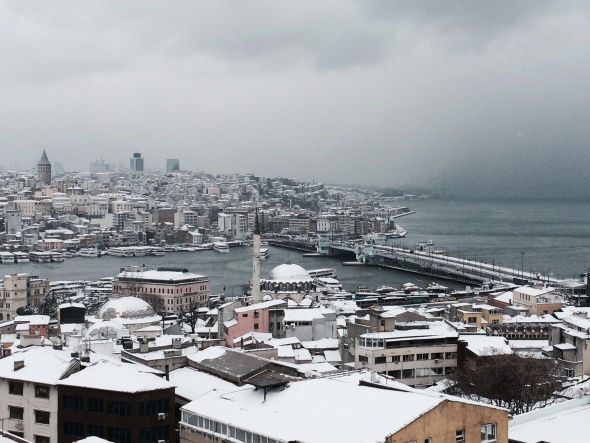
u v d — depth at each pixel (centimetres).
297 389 12606
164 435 13338
